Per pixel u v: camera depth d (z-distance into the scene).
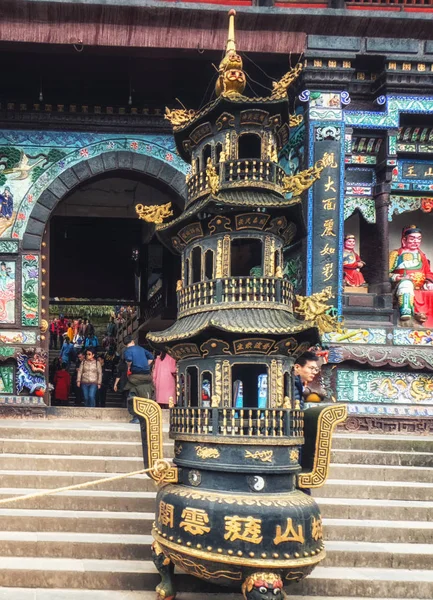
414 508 7.09
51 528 6.52
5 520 6.52
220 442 4.94
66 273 20.64
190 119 6.11
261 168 5.55
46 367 12.57
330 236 11.35
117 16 11.13
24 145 12.85
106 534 6.46
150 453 5.36
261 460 4.93
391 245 13.30
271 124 5.72
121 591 5.59
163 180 13.17
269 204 5.30
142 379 10.97
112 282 20.92
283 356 5.23
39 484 7.46
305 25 11.38
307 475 5.30
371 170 12.42
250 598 4.69
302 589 5.68
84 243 20.72
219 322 5.01
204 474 5.05
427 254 13.41
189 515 4.86
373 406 11.40
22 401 12.00
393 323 11.72
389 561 6.18
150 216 5.91
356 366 11.49
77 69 12.70
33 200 12.75
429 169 12.62
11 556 6.06
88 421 10.95
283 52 11.48
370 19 11.37
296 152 12.27
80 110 12.98
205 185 5.59
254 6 11.46
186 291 5.59
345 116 11.81
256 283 5.29
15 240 12.53
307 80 11.48
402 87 11.81
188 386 5.49
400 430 11.22
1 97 12.76
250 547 4.67
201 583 5.68
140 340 21.41
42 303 12.86
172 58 12.24
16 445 8.35
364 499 7.50
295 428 5.14
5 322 12.34
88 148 13.02
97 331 28.77
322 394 11.12
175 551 4.89
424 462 8.55
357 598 5.66
